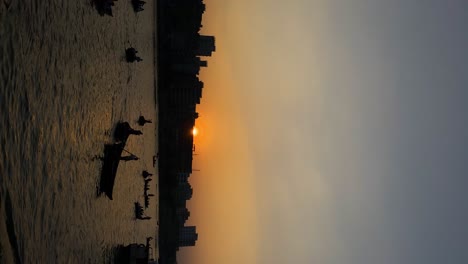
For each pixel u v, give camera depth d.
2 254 21.50
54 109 29.91
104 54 43.38
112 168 42.91
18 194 24.22
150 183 75.25
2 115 22.73
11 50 23.94
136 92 60.81
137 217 58.22
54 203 29.48
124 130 48.75
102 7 41.25
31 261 25.70
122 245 49.50
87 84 37.62
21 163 24.77
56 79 30.44
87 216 36.59
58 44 30.84
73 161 33.44
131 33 57.06
